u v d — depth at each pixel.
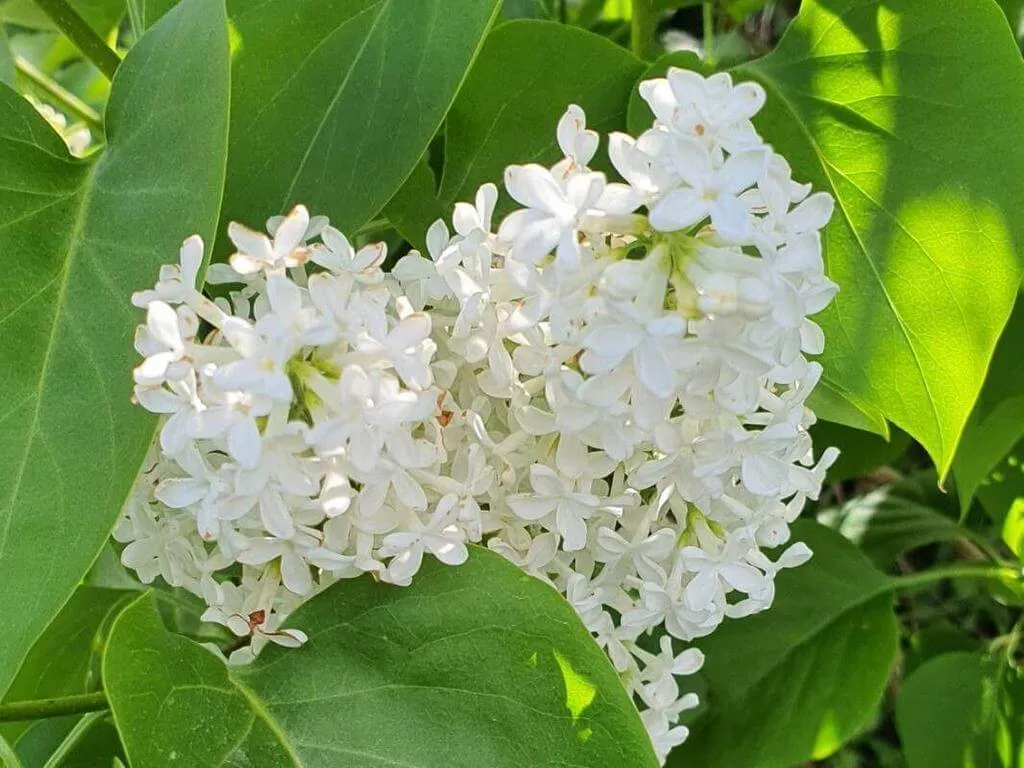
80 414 0.14
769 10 0.32
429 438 0.15
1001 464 0.26
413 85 0.16
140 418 0.13
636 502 0.15
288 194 0.16
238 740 0.14
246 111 0.16
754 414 0.15
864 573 0.24
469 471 0.14
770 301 0.12
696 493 0.15
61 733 0.23
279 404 0.13
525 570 0.16
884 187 0.17
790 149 0.17
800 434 0.16
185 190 0.14
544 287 0.13
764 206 0.14
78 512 0.13
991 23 0.16
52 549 0.13
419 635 0.15
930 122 0.17
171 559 0.16
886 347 0.17
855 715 0.22
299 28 0.17
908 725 0.26
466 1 0.16
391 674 0.15
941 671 0.26
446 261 0.14
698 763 0.23
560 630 0.14
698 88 0.13
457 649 0.15
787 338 0.13
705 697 0.23
